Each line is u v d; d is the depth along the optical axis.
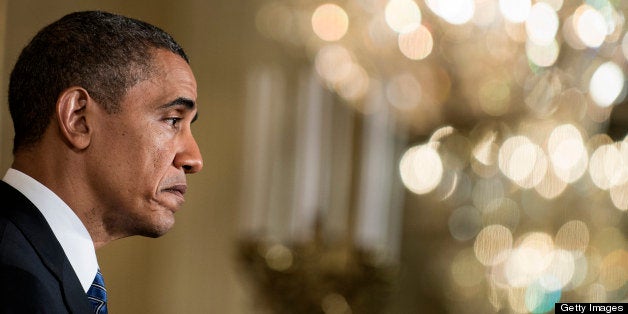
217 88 9.59
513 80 6.40
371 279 6.21
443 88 6.52
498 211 9.80
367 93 6.99
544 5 6.07
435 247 10.30
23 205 2.80
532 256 9.02
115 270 9.12
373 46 6.48
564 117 6.96
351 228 10.14
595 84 6.46
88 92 2.88
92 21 2.95
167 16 9.48
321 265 6.20
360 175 10.09
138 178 2.92
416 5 6.17
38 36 2.97
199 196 9.59
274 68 9.62
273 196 9.78
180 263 9.53
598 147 8.18
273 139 9.73
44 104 2.89
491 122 7.17
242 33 9.59
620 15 6.22
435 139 9.54
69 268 2.76
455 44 6.21
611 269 8.74
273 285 6.22
